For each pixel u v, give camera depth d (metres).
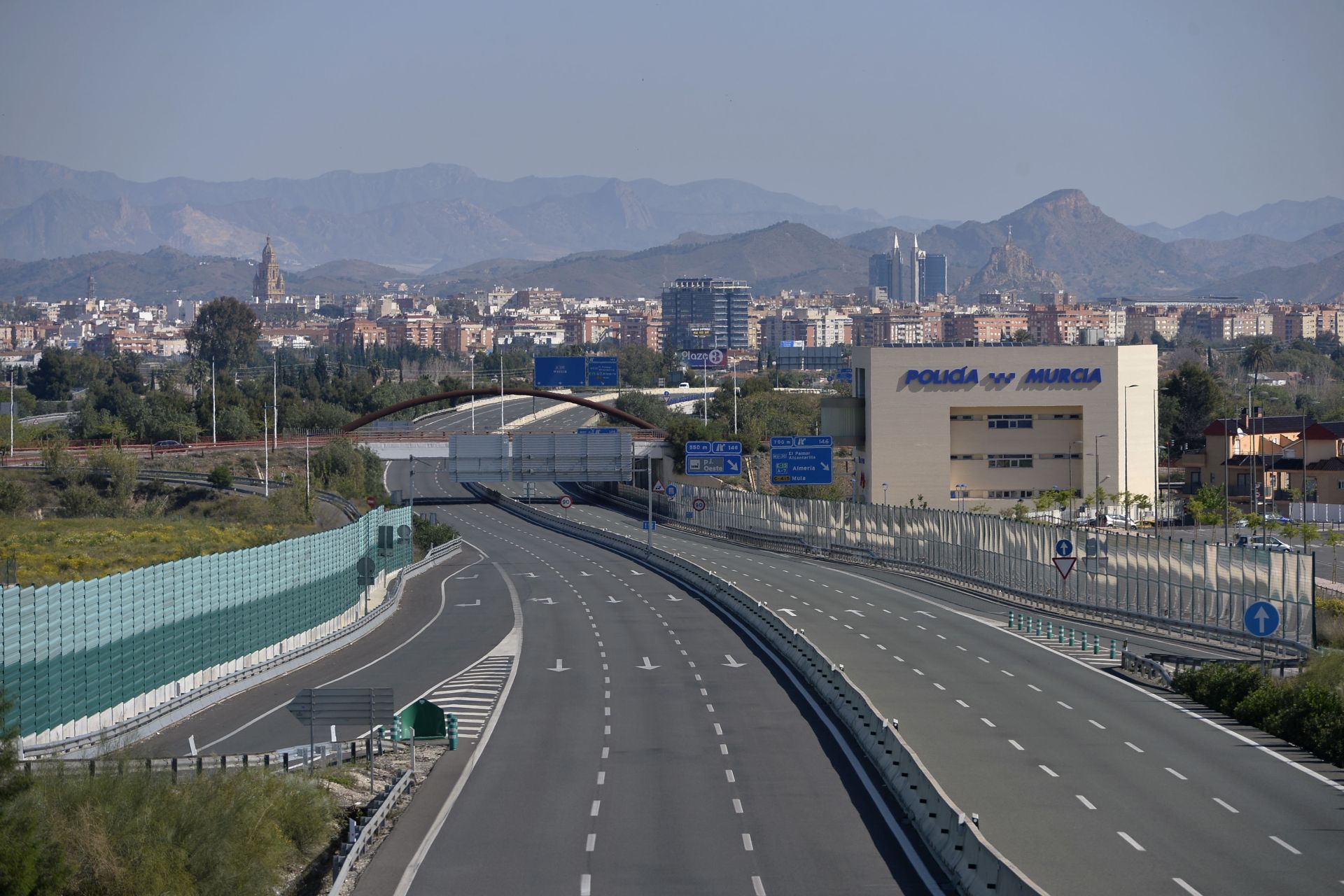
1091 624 81.94
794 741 50.34
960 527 104.94
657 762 47.28
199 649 61.78
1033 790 41.91
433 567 119.06
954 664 66.75
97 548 107.75
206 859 34.50
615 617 87.56
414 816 40.94
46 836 31.75
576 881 34.06
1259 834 37.06
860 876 34.09
